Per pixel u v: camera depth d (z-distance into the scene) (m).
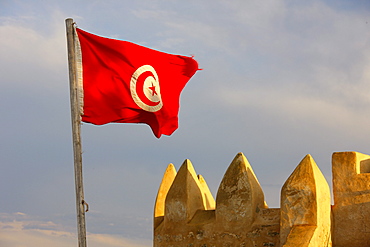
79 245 14.09
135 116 15.86
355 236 16.77
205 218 18.58
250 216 17.36
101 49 15.38
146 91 15.83
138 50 15.86
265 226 17.09
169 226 19.11
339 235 17.00
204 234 18.19
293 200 16.11
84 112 15.00
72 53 14.98
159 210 20.28
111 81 15.37
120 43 15.58
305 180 16.06
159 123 16.12
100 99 15.20
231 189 17.81
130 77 15.60
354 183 17.00
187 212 18.78
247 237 17.30
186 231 18.62
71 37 15.01
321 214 16.03
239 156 18.11
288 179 16.42
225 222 17.78
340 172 17.25
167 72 16.59
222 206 17.92
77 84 14.97
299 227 15.88
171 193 19.25
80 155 14.59
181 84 17.00
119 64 15.50
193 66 16.94
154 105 15.97
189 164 19.56
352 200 16.97
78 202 14.27
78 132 14.74
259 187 18.06
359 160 17.42
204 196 20.33
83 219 14.23
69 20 15.03
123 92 15.46
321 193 16.11
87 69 15.16
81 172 14.49
